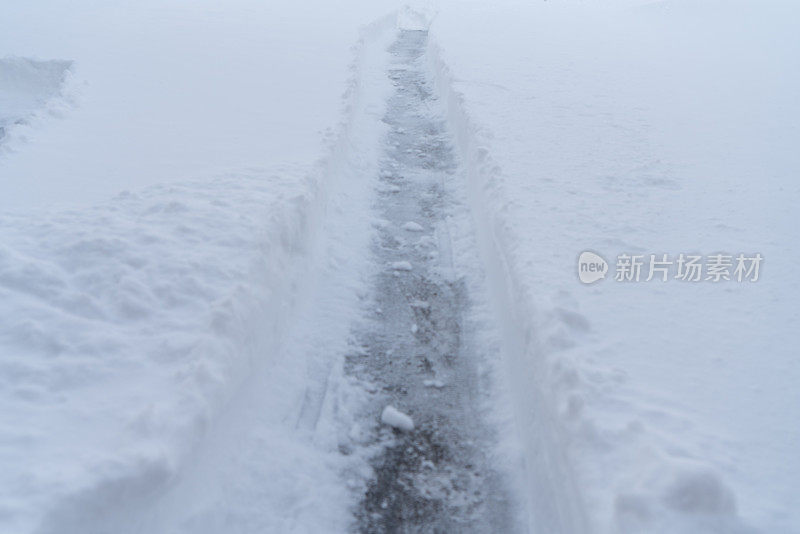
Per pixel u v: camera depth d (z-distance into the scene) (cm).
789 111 835
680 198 567
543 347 363
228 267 425
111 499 258
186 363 343
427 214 639
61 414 302
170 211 498
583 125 777
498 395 410
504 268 476
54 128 713
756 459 284
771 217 528
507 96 895
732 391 329
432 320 482
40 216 492
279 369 415
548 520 311
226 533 307
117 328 368
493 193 580
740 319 390
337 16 1530
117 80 902
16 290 387
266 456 349
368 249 572
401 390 412
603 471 278
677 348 362
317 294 502
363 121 877
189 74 948
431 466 359
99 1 1468
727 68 1083
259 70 993
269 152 659
